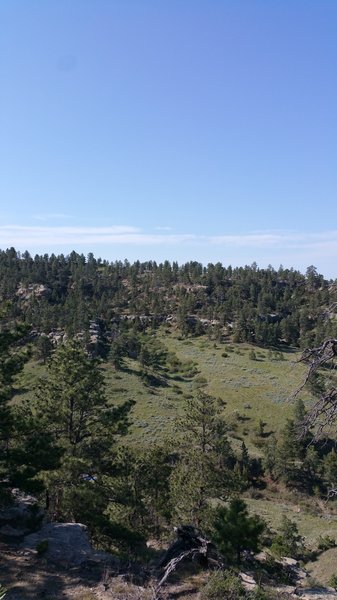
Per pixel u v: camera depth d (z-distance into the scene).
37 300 140.75
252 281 167.38
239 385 92.62
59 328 113.69
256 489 59.97
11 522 16.86
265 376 98.00
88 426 21.52
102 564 14.22
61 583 12.58
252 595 12.47
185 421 28.42
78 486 18.83
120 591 12.27
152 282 175.38
